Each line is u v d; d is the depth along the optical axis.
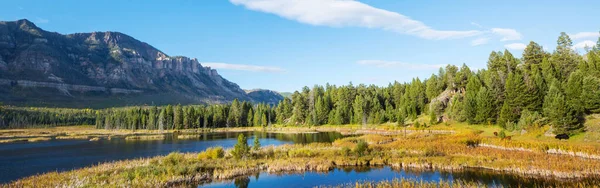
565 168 37.53
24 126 192.75
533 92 86.38
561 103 65.00
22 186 34.22
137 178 36.22
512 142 57.41
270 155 54.31
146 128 178.25
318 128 144.62
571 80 77.38
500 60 122.19
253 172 44.00
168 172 38.75
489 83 105.94
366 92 174.38
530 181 35.94
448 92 131.38
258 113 178.25
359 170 44.75
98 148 80.62
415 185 33.75
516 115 86.56
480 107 95.50
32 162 58.03
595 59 100.19
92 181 35.44
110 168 42.66
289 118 177.00
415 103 137.25
